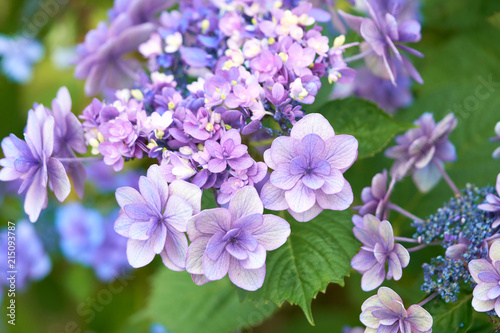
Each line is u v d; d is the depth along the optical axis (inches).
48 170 18.2
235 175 17.3
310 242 18.5
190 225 16.7
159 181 17.2
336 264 18.2
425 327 17.4
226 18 19.4
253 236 17.1
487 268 17.2
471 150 24.0
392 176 20.7
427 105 25.0
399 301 17.4
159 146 17.9
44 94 31.5
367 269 18.3
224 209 16.7
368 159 22.9
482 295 17.2
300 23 18.7
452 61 27.0
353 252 18.3
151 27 21.1
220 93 17.6
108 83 21.9
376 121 19.6
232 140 17.2
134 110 18.1
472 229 17.9
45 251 30.5
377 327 17.8
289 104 17.8
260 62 18.0
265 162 17.3
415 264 20.9
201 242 16.9
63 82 31.2
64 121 18.7
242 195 16.8
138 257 17.3
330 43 21.3
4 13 30.3
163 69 20.6
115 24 21.3
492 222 17.9
